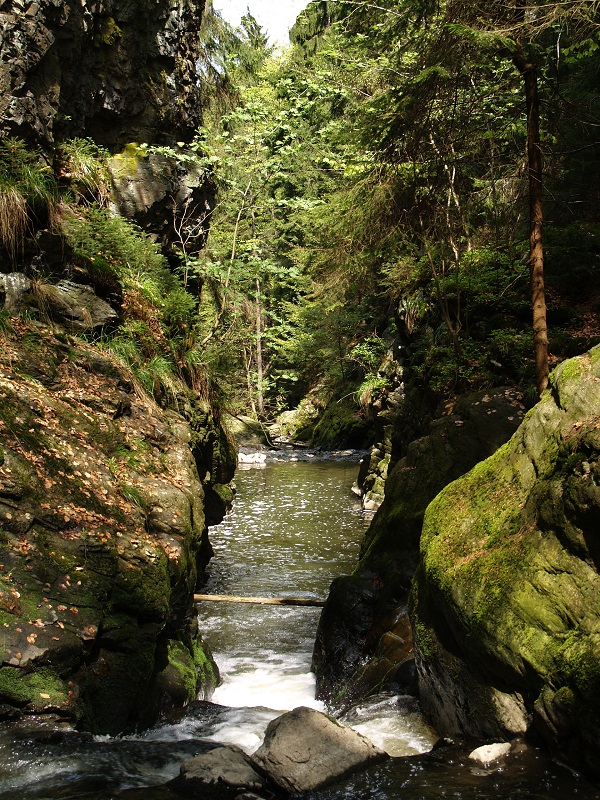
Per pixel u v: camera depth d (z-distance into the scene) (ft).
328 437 90.43
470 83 28.32
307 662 26.00
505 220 39.52
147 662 17.60
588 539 13.08
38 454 18.94
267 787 12.66
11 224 23.67
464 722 15.66
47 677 15.15
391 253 43.16
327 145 45.70
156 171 32.96
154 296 30.63
